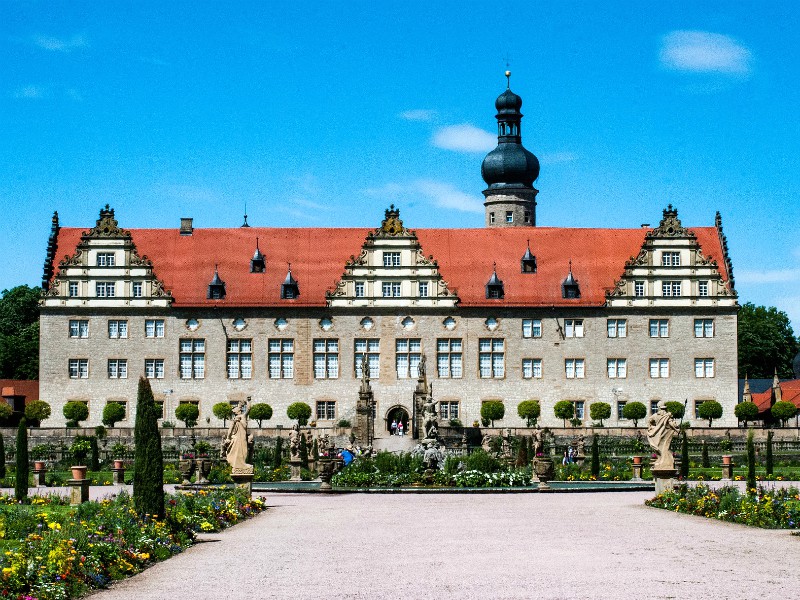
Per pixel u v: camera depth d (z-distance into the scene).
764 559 42.34
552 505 66.31
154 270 141.25
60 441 130.62
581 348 140.88
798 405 155.38
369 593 36.12
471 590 36.41
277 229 147.62
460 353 140.88
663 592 35.75
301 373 140.00
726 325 141.00
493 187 173.62
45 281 140.12
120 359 139.12
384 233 141.88
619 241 146.88
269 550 46.19
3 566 35.91
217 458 119.75
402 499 71.88
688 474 92.00
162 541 45.69
